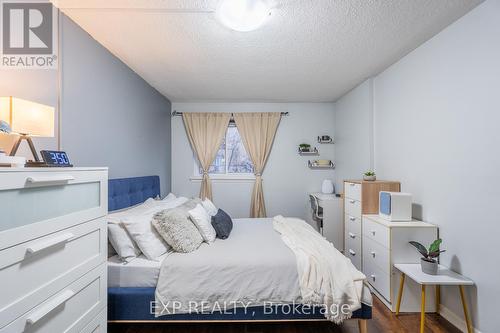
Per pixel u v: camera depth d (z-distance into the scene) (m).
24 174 0.84
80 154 1.77
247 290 1.56
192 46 2.11
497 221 1.51
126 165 2.46
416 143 2.24
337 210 3.37
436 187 2.00
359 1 1.54
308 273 1.57
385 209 2.23
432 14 1.70
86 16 1.66
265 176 4.09
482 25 1.59
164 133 3.68
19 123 1.04
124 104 2.43
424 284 1.62
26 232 0.84
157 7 1.58
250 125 4.02
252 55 2.30
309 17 1.70
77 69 1.74
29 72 1.41
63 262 1.02
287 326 1.79
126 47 2.11
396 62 2.51
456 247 1.80
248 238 2.11
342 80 3.04
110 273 1.60
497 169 1.51
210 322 1.72
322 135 4.11
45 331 0.93
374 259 2.24
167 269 1.59
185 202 2.63
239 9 1.53
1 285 0.76
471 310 1.67
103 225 1.31
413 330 1.74
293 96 3.74
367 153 3.02
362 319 1.56
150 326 1.79
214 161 4.17
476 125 1.64
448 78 1.87
